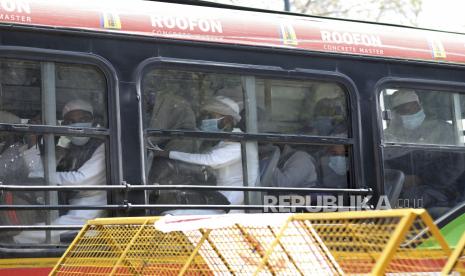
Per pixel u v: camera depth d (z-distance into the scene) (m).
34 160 5.39
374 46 6.61
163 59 5.80
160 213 5.64
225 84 6.01
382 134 6.51
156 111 5.76
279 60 6.21
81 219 5.46
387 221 3.38
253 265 3.90
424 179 6.65
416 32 6.90
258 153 6.07
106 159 5.57
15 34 5.38
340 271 3.65
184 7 6.03
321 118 6.31
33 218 5.35
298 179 6.18
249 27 6.15
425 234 3.44
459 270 3.25
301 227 3.76
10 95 5.34
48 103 5.45
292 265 3.79
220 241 4.05
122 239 4.70
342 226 3.64
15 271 5.27
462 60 6.98
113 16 5.71
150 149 5.71
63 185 5.43
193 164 5.84
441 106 6.84
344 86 6.43
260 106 6.11
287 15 6.46
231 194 5.94
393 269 3.50
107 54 5.65
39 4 5.49
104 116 5.60
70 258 4.81
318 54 6.36
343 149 6.39
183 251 4.41
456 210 6.73
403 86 6.68
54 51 5.47
